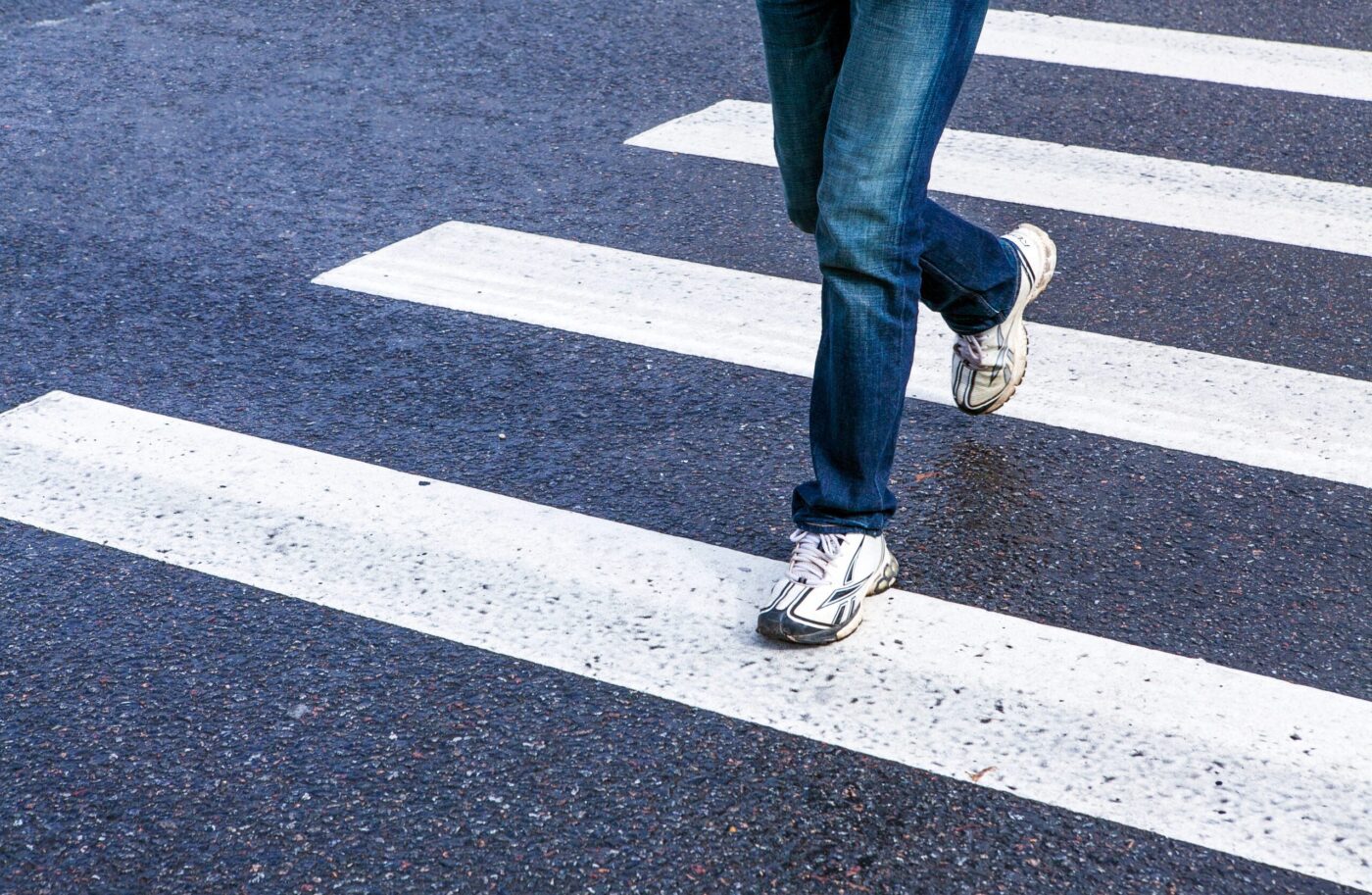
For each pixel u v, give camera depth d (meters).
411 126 5.60
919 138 2.65
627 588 3.07
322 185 5.11
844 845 2.40
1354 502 3.37
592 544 3.23
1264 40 6.44
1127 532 3.27
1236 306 4.30
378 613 2.99
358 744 2.63
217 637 2.92
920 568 3.15
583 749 2.62
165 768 2.59
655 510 3.36
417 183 5.13
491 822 2.46
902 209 2.68
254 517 3.33
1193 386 3.87
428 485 3.46
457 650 2.88
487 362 4.01
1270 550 3.21
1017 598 3.05
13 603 3.03
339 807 2.49
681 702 2.73
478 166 5.27
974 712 2.70
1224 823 2.44
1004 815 2.46
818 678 2.79
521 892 2.32
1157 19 6.70
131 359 4.04
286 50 6.37
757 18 6.76
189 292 4.39
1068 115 5.71
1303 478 3.46
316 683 2.79
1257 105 5.78
